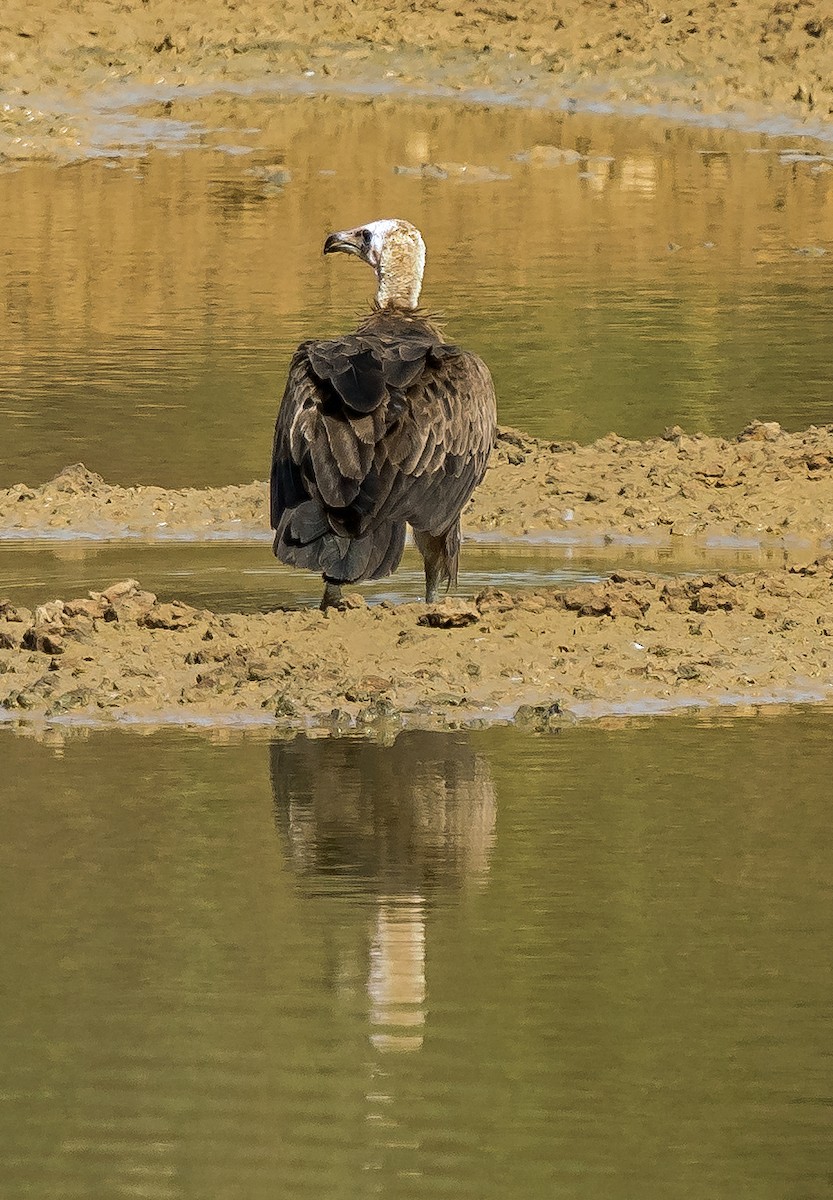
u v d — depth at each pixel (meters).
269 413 21.53
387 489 13.55
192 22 43.66
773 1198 7.34
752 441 19.75
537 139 38.38
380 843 10.41
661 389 22.67
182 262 29.17
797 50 42.12
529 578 15.87
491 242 30.62
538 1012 8.66
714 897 9.81
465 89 41.75
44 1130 7.71
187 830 10.59
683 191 34.62
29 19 42.56
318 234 31.09
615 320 25.77
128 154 36.84
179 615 13.98
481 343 24.53
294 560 13.41
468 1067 8.20
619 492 18.42
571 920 9.55
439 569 14.70
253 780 11.33
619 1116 7.81
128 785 11.25
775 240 31.03
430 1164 7.52
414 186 34.62
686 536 17.44
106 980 8.91
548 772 11.50
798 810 10.91
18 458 19.80
